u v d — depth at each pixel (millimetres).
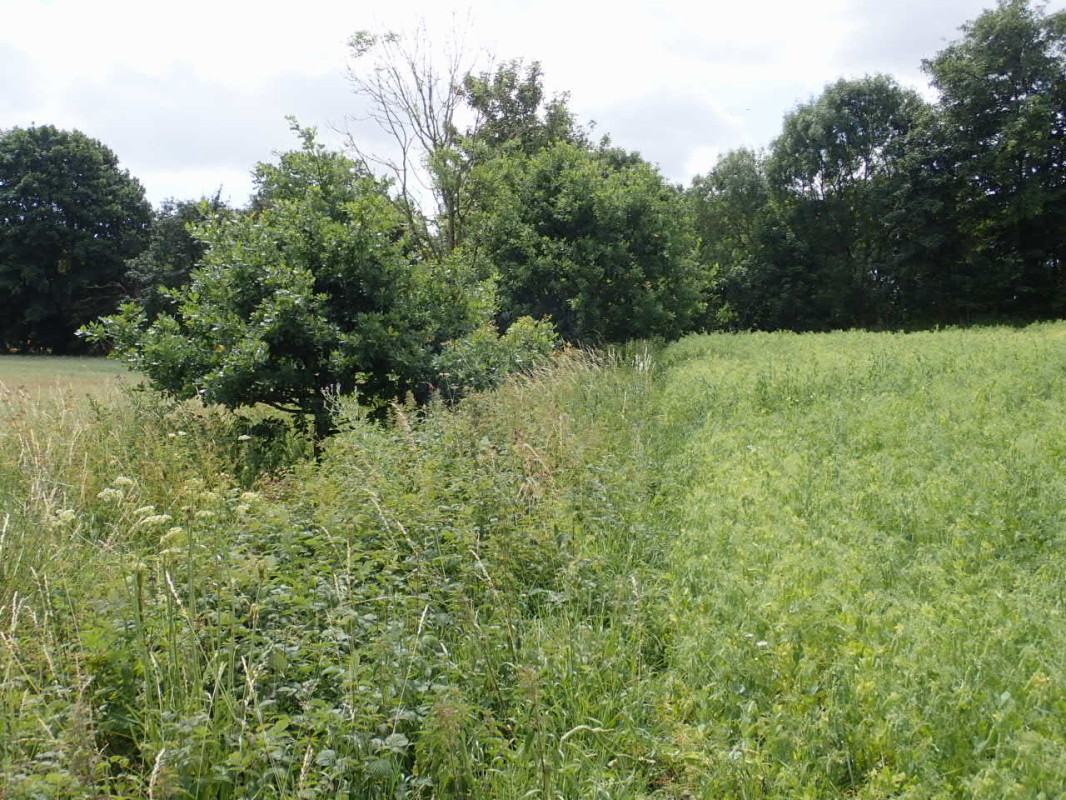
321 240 10289
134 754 3336
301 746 3240
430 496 5637
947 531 5312
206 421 9461
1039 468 6203
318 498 5602
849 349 15414
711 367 14562
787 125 44594
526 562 5387
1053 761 2822
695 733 3467
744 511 6129
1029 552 4914
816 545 5188
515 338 12367
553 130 27125
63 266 48719
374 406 10594
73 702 3299
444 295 11445
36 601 4082
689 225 24281
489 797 3244
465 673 3912
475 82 22906
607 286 21484
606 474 7164
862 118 42594
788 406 10383
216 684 3377
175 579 4047
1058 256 37781
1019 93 36750
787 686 3699
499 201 21203
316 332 9539
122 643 3574
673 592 4926
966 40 38000
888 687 3469
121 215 49969
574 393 11367
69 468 6965
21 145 48406
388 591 4434
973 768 3053
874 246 42969
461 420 7730
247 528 5078
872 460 7164
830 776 3207
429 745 3377
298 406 10359
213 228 10305
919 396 9477
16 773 2693
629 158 37719
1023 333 17938
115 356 9711
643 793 3344
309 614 4168
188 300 10141
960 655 3660
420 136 22391
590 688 4031
